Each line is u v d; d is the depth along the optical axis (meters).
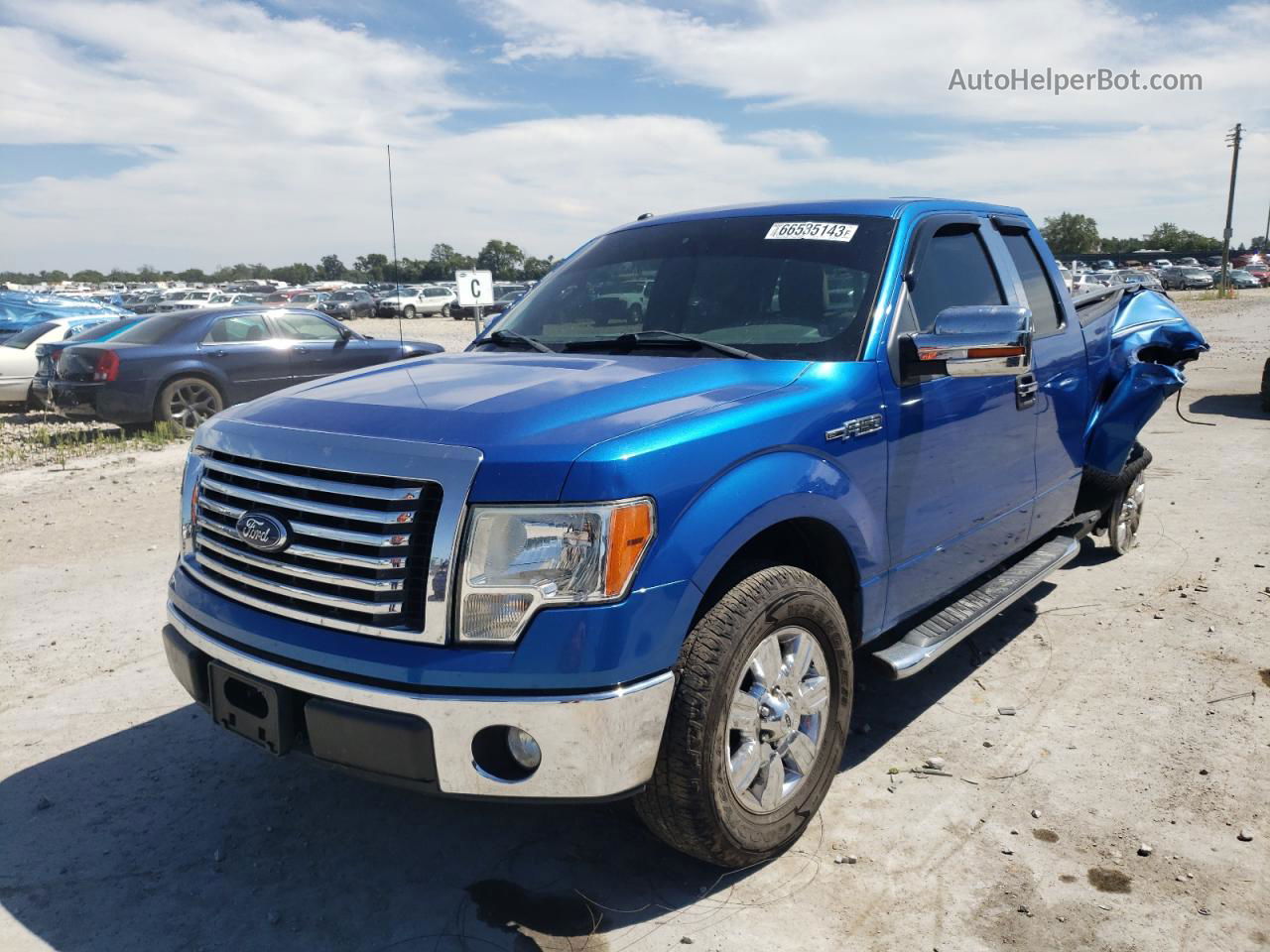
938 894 2.84
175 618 3.02
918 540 3.55
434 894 2.88
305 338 12.98
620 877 2.95
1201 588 5.37
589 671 2.41
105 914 2.80
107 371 11.38
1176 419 10.98
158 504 8.07
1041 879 2.90
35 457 10.52
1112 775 3.48
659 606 2.50
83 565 6.26
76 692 4.31
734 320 3.56
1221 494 7.43
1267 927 2.67
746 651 2.70
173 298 48.69
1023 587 4.30
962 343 3.13
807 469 2.94
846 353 3.29
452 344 25.86
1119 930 2.67
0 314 20.33
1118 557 5.98
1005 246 4.45
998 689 4.22
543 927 2.72
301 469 2.69
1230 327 27.19
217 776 3.59
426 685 2.43
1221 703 4.02
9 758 3.73
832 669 3.11
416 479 2.47
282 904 2.84
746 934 2.68
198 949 2.66
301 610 2.65
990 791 3.39
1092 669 4.39
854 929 2.70
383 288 51.28
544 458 2.45
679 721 2.59
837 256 3.64
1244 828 3.13
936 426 3.55
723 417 2.77
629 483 2.46
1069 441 4.82
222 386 12.12
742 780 2.79
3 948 2.66
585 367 3.19
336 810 3.36
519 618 2.41
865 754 3.68
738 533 2.68
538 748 2.45
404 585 2.47
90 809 3.37
